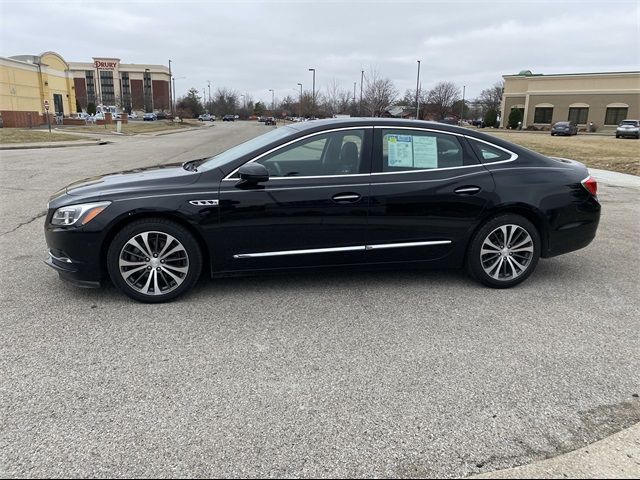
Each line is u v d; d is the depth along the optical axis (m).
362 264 4.69
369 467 2.47
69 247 4.23
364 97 59.19
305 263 4.59
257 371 3.32
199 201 4.27
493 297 4.70
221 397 3.02
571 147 26.25
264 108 125.38
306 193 4.42
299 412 2.89
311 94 77.62
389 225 4.60
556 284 5.09
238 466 2.46
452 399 3.04
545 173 4.88
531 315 4.30
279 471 2.44
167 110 120.38
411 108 61.69
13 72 42.25
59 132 36.47
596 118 56.81
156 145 26.83
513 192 4.75
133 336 3.78
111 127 48.81
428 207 4.63
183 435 2.68
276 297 4.60
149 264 4.34
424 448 2.61
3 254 5.78
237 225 4.36
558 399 3.06
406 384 3.20
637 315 4.33
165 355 3.51
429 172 4.68
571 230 4.96
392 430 2.75
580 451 2.61
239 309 4.31
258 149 4.50
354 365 3.42
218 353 3.55
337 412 2.90
